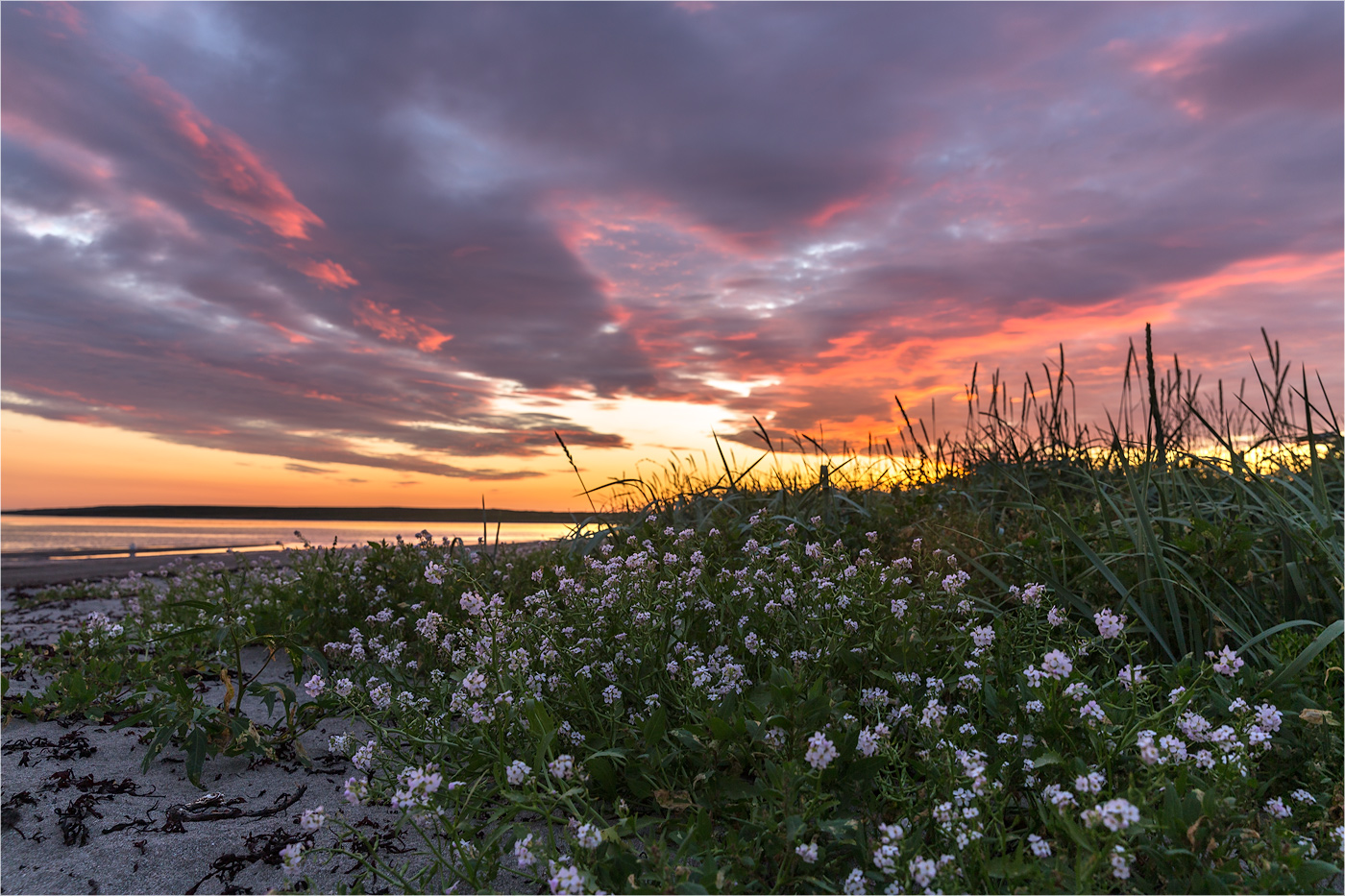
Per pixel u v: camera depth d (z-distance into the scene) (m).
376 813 2.80
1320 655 3.20
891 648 3.10
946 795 2.25
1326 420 5.15
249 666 4.84
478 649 3.11
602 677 3.25
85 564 12.67
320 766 3.29
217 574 7.44
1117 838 1.83
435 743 3.05
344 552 6.25
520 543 7.37
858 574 3.76
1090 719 2.31
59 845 2.57
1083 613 3.73
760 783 2.31
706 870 1.92
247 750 3.24
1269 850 1.96
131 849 2.54
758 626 3.47
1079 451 6.41
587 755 2.69
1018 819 2.39
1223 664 2.61
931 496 5.95
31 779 3.12
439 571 3.58
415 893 2.20
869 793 2.39
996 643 3.20
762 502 6.58
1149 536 3.73
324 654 4.63
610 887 2.05
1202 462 4.89
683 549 4.55
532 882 2.32
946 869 1.90
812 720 2.37
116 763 3.33
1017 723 2.60
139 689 4.07
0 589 9.57
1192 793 2.02
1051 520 4.51
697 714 2.75
